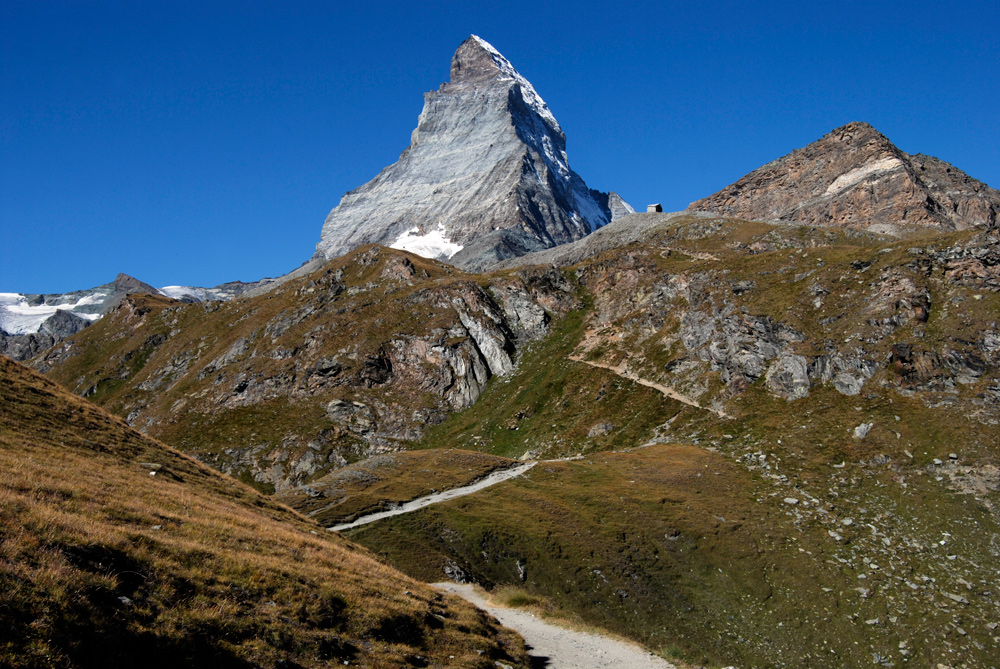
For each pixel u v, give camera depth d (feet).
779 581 233.35
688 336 474.90
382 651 81.97
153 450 159.12
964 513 255.70
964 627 206.39
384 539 230.27
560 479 315.58
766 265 497.87
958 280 376.48
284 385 576.20
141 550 74.90
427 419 528.22
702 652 202.28
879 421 321.73
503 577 221.66
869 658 201.98
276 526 130.21
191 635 64.39
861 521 263.70
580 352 549.13
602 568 231.71
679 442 374.02
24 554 61.46
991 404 304.91
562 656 116.47
